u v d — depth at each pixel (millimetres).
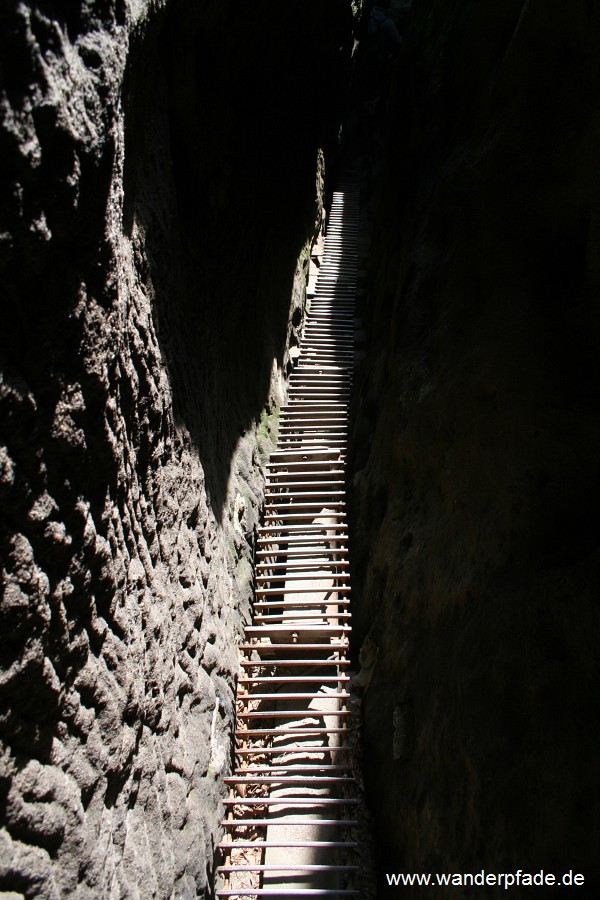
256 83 5285
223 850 3693
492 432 3424
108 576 2268
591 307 3102
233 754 4086
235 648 4508
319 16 6594
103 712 2236
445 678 3209
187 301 3855
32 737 1783
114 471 2318
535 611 2656
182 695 3330
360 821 3893
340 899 3578
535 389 3158
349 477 6438
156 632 2879
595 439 2828
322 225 10711
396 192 7262
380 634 4527
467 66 5254
